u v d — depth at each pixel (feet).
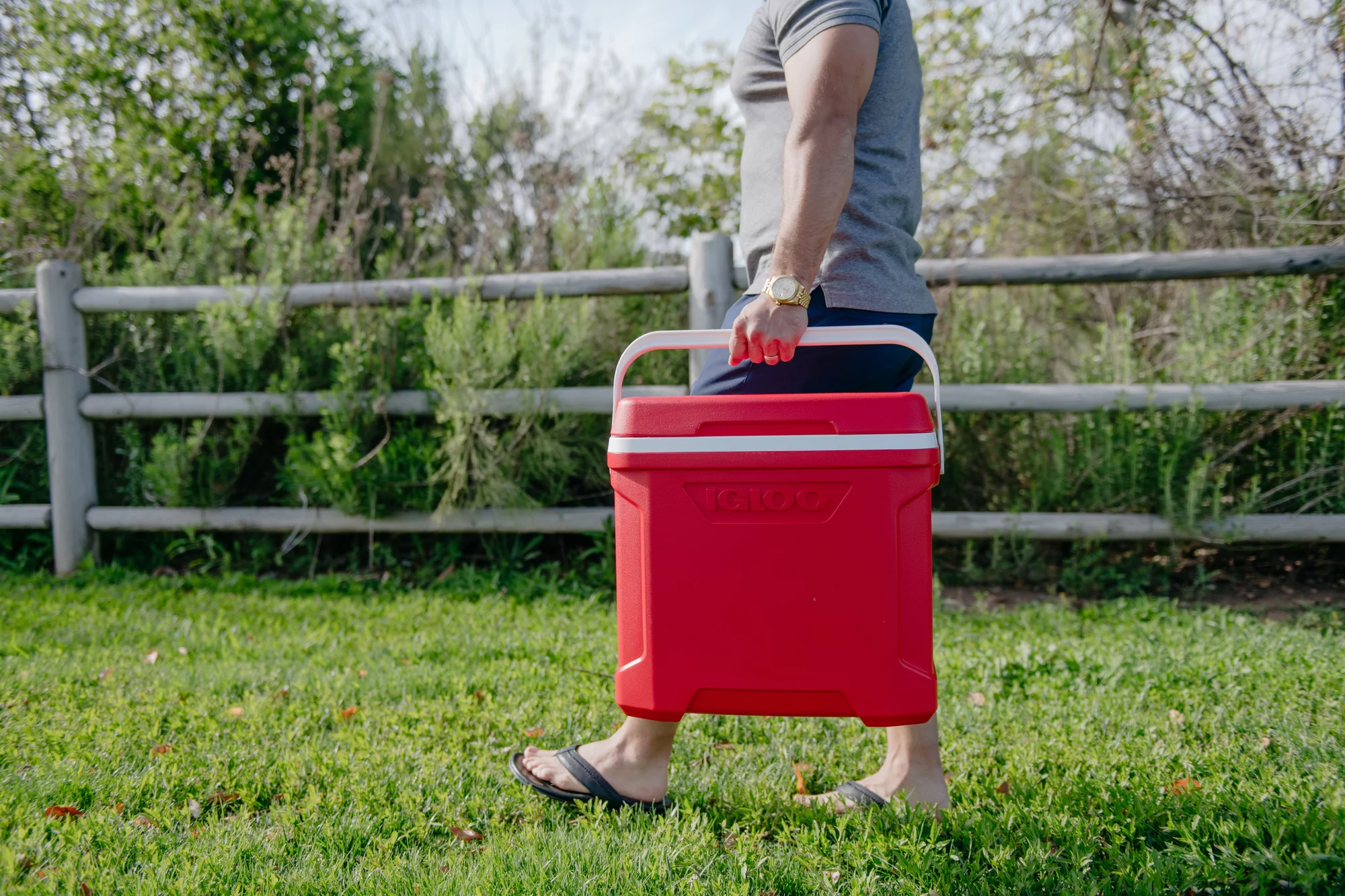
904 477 4.48
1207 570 12.69
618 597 4.84
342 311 14.02
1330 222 12.11
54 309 13.69
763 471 4.56
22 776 5.91
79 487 13.85
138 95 23.98
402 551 13.80
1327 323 12.59
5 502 14.47
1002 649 9.21
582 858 4.71
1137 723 6.91
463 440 12.35
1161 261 11.94
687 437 4.61
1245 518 11.64
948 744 6.61
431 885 4.47
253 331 13.26
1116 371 12.82
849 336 4.69
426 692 7.80
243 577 12.88
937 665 8.67
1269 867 4.53
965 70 18.06
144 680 8.16
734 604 4.62
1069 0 16.19
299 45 28.53
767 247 5.22
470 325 12.32
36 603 11.44
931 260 12.39
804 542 4.55
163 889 4.46
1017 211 17.34
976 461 12.99
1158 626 10.17
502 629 10.23
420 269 17.12
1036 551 12.67
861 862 4.70
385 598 12.07
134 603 11.55
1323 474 11.85
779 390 5.21
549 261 15.02
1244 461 12.62
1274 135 13.19
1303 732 6.51
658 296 13.44
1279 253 11.71
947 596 12.10
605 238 14.55
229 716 7.18
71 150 19.72
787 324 4.62
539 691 7.94
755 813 5.37
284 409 13.23
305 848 4.97
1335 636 9.65
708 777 5.95
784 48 4.78
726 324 5.49
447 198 22.98
